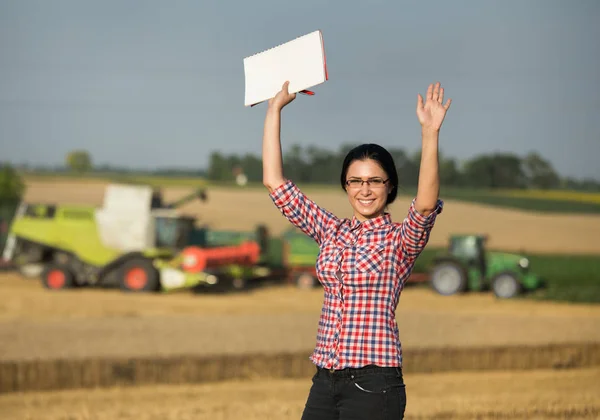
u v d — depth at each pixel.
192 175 126.38
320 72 4.65
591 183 102.25
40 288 27.84
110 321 17.62
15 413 10.19
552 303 26.03
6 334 14.98
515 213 64.81
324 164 101.94
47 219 28.25
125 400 11.12
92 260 27.67
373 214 4.66
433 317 18.70
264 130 4.86
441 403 10.55
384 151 4.70
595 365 14.59
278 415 9.96
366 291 4.46
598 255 43.78
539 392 11.88
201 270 26.48
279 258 38.84
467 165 104.62
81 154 129.62
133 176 115.06
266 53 4.89
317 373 4.61
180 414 10.00
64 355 12.49
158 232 28.09
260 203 68.44
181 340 14.48
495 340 14.94
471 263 28.02
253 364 12.88
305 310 23.31
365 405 4.37
